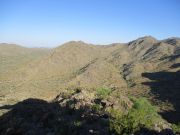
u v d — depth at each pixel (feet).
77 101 94.12
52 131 71.67
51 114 80.94
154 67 618.03
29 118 82.07
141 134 60.54
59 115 80.23
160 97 357.82
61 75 646.33
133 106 112.68
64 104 94.38
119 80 559.79
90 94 106.22
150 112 122.42
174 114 255.50
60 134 69.15
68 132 68.49
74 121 71.46
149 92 403.75
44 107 89.71
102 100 97.50
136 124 62.64
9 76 584.81
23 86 503.20
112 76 596.70
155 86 444.14
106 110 81.97
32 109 87.86
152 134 61.36
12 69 632.79
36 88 489.26
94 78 584.40
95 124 68.95
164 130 64.44
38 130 73.82
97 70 636.48
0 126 83.51
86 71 621.31
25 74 615.57
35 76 620.08
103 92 117.91
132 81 531.09
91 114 75.10
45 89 484.33
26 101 106.32
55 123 75.05
